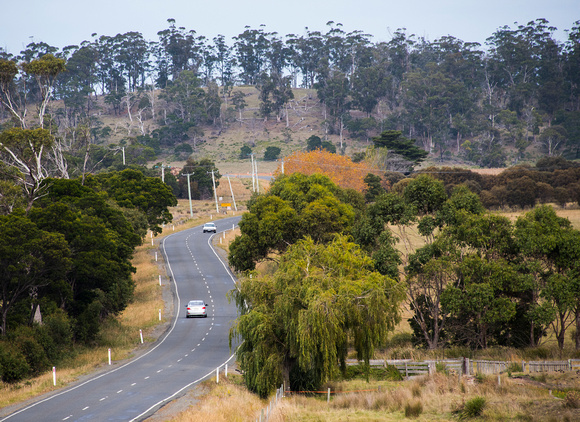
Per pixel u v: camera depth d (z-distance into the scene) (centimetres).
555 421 4566
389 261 9181
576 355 7344
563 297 7800
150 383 7094
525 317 8319
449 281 9088
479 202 9450
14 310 9512
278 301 6588
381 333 6506
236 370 7944
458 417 5153
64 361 8988
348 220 11556
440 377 6525
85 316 10406
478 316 8394
